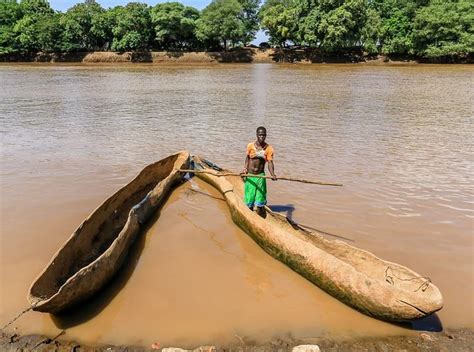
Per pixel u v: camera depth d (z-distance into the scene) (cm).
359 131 1428
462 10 4900
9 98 2258
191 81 3259
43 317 504
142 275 597
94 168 1036
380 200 833
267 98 2266
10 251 645
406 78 3394
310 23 5419
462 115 1705
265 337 470
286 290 561
